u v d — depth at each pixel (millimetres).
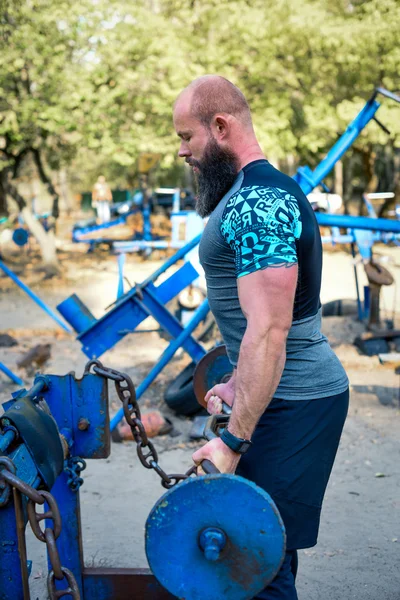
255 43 11930
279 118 12758
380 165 20906
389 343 7195
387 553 3205
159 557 1487
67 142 13930
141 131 12961
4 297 11547
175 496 1457
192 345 4953
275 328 1631
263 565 1458
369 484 4039
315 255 1812
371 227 4984
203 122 1873
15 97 12594
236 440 1672
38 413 1903
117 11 11984
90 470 4367
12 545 1594
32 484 1729
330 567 3086
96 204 19312
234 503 1443
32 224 13750
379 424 5078
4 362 7168
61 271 14266
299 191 1816
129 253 17203
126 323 4836
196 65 11961
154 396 5922
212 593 1487
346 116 12016
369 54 12320
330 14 12922
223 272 1848
